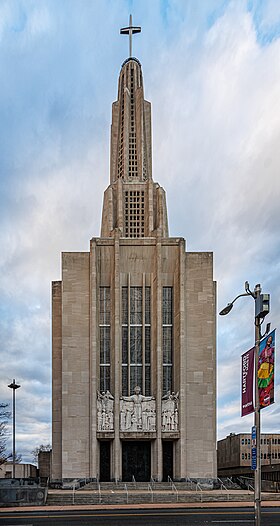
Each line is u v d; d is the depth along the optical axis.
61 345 67.50
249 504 42.41
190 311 65.19
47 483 58.09
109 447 63.12
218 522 31.45
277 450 112.44
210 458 62.00
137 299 66.50
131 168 74.94
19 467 87.25
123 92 77.81
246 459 97.88
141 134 74.94
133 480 59.75
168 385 64.50
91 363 62.97
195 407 63.12
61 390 65.94
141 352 65.25
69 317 64.94
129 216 72.06
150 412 61.81
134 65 78.62
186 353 63.94
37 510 38.84
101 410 61.75
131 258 66.62
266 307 21.55
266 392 21.09
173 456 62.59
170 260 66.25
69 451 61.78
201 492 50.03
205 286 65.69
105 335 65.69
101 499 45.06
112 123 77.50
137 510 38.22
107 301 66.44
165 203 72.69
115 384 62.16
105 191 73.81
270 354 21.03
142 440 62.56
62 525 30.52
